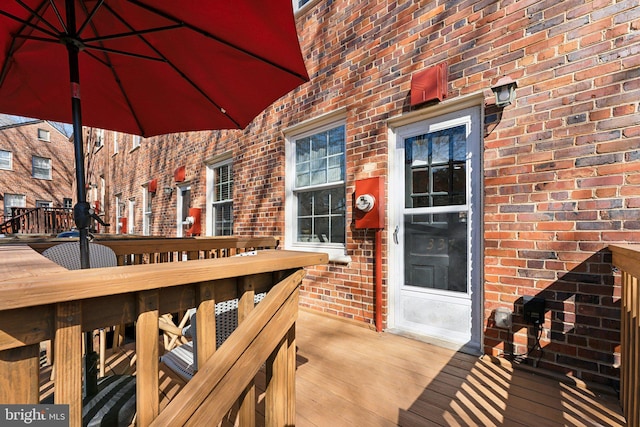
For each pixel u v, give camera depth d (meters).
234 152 4.87
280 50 1.62
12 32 1.66
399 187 2.97
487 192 2.34
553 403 1.75
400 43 2.87
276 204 4.13
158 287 0.80
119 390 1.28
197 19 1.55
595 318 1.92
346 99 3.31
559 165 2.05
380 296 2.91
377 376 2.07
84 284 0.67
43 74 1.96
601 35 1.92
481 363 2.26
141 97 2.20
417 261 2.86
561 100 2.05
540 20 2.14
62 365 0.69
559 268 2.04
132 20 1.70
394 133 3.01
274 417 1.19
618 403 1.74
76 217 1.34
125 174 8.87
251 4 1.39
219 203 5.39
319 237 3.71
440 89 2.54
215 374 0.93
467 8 2.47
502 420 1.61
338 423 1.59
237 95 2.06
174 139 6.49
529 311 2.09
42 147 17.36
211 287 0.99
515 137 2.22
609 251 1.88
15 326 0.64
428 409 1.71
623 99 1.85
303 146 3.92
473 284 2.51
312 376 2.07
